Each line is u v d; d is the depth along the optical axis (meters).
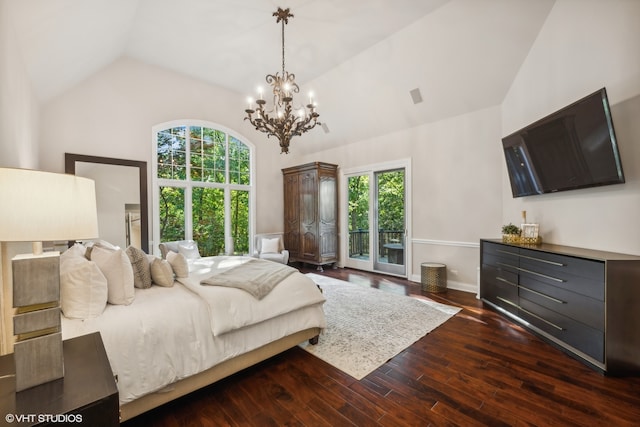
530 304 2.83
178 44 4.10
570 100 2.78
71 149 4.07
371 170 5.61
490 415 1.69
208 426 1.63
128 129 4.54
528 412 1.70
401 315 3.30
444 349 2.50
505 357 2.35
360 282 4.85
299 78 4.97
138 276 2.11
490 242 3.52
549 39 3.02
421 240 4.82
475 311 3.43
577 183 2.59
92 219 1.19
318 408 1.77
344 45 3.96
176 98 5.02
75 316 1.56
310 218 5.94
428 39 3.62
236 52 4.26
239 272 2.57
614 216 2.38
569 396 1.84
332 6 3.17
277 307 2.21
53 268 1.02
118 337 1.54
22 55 2.43
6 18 1.87
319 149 6.59
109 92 4.38
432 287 4.21
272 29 3.64
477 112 4.17
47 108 3.89
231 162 5.86
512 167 3.50
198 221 5.39
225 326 1.87
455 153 4.41
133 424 1.64
